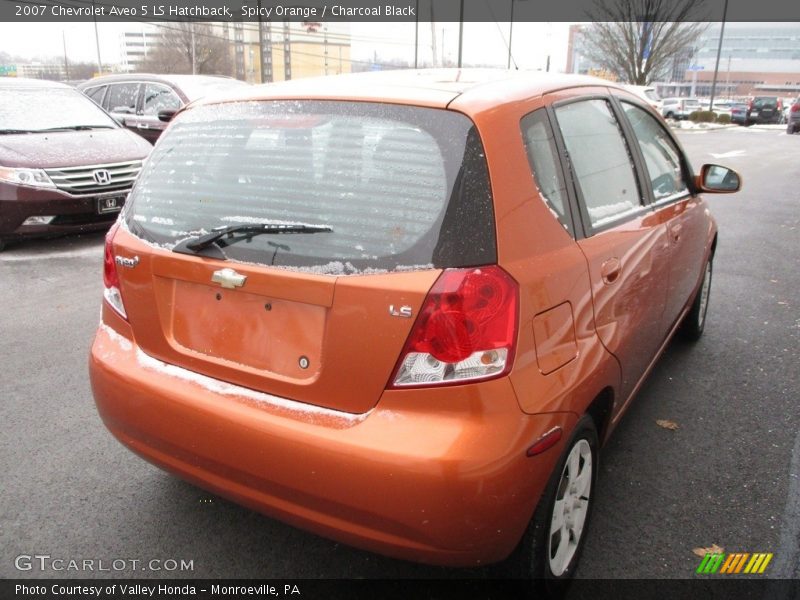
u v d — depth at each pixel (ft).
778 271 22.59
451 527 6.50
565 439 7.31
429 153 7.05
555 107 8.62
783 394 13.34
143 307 8.29
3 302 18.80
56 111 28.02
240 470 7.31
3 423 12.14
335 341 6.86
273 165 7.77
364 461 6.54
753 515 9.66
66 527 9.38
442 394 6.57
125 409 8.18
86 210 24.56
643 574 8.52
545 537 7.47
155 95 39.88
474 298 6.57
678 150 13.29
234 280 7.39
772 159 59.67
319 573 8.60
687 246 12.57
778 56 402.93
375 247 6.86
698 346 15.78
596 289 8.26
